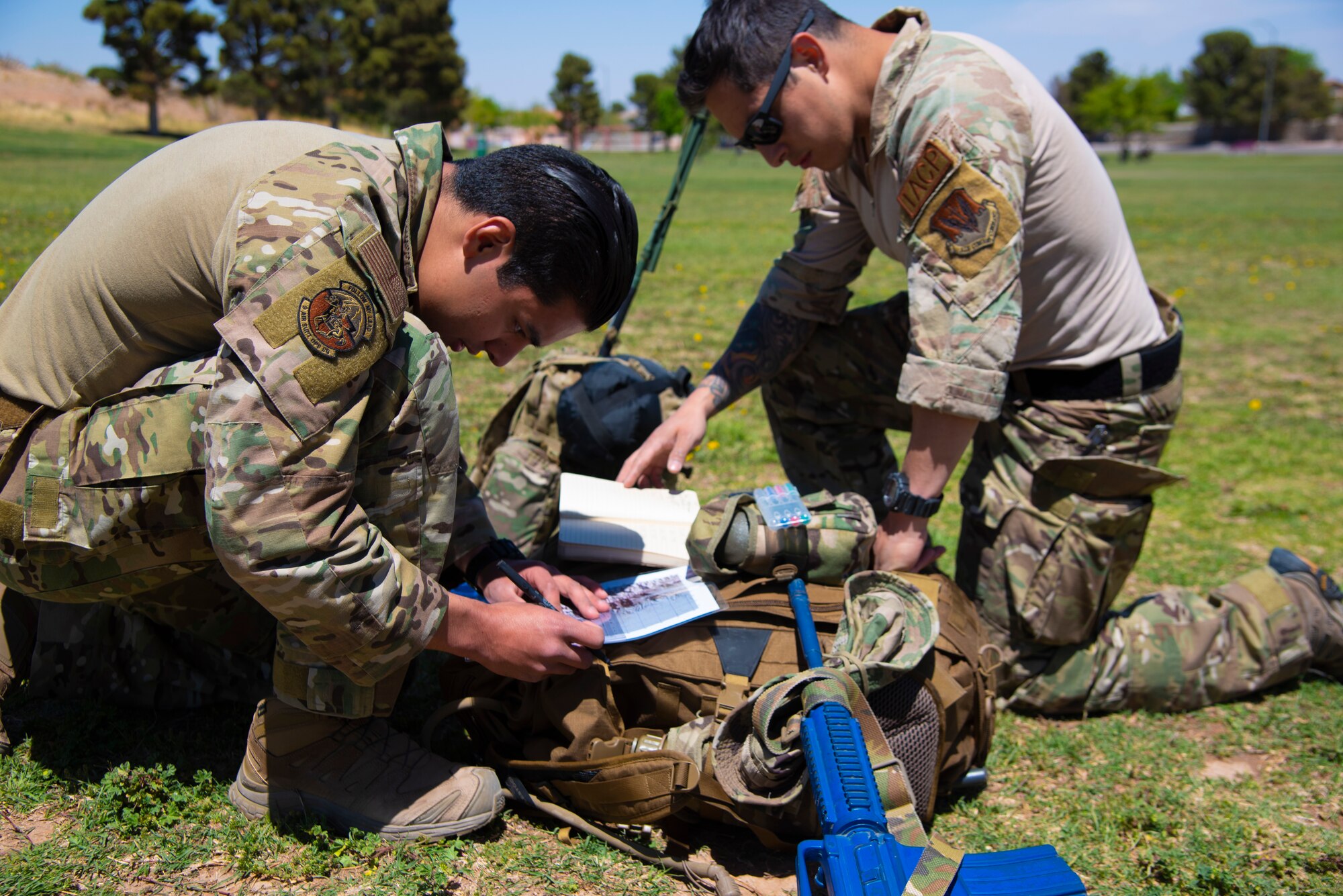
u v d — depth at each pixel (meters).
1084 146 2.51
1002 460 2.70
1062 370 2.61
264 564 1.69
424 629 1.85
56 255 1.89
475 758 2.35
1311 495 4.70
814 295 2.90
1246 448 5.45
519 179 1.82
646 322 8.34
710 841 2.12
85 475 1.82
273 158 1.81
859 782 1.66
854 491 3.17
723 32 2.39
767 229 17.53
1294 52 101.81
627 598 2.25
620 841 2.03
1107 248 2.53
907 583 2.19
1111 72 102.88
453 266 1.86
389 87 68.44
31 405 1.88
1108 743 2.61
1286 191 32.72
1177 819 2.28
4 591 2.24
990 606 2.73
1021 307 2.54
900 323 2.91
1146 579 3.62
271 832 1.99
